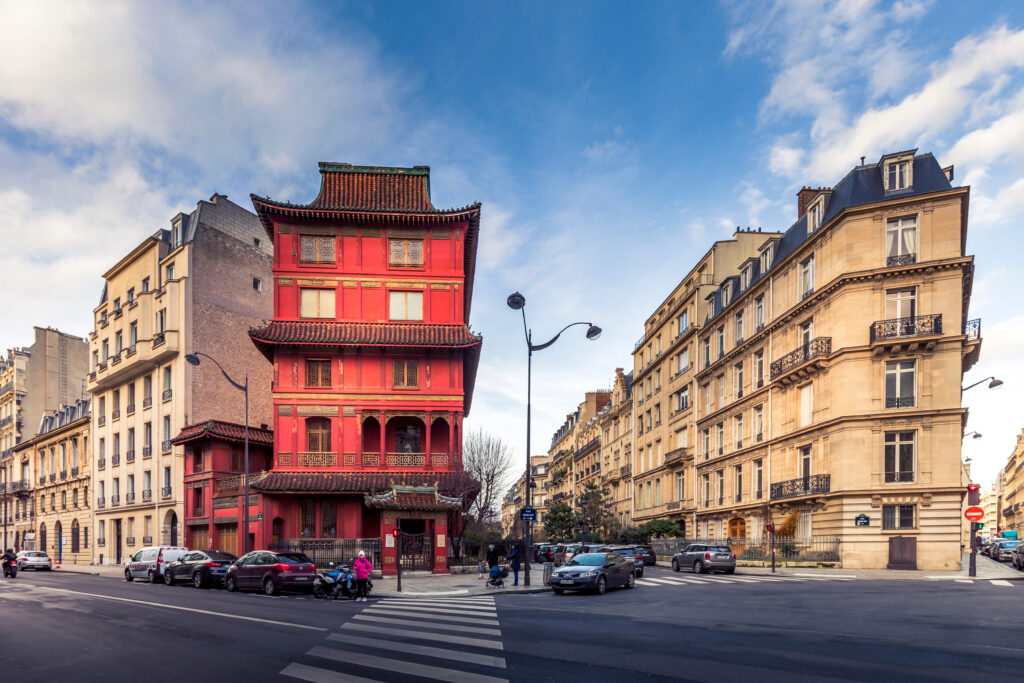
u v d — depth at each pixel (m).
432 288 36.94
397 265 36.94
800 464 35.03
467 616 15.19
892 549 29.75
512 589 22.58
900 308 30.88
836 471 31.34
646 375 60.28
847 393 31.08
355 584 20.36
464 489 34.38
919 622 13.23
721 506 43.50
